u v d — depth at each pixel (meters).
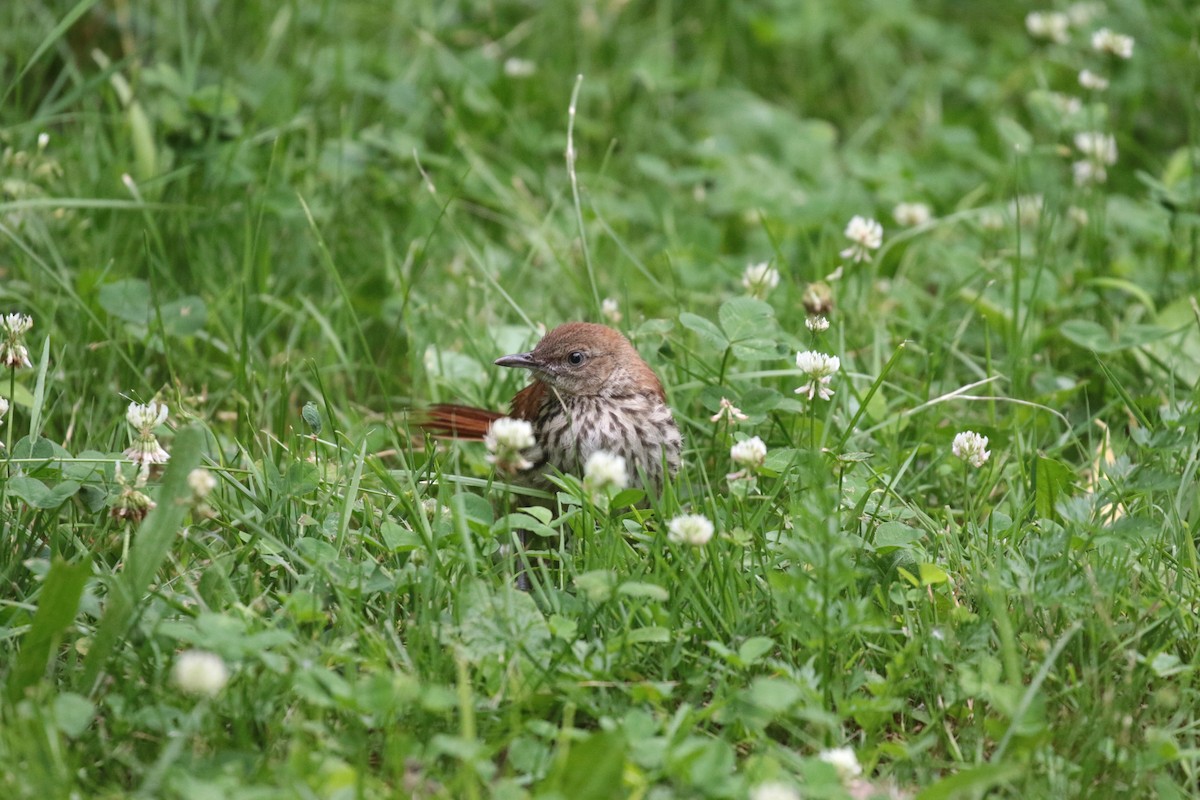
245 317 10.53
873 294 12.11
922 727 7.36
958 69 17.00
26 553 8.05
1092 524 8.31
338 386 11.24
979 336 11.81
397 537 8.05
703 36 16.78
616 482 7.78
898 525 8.38
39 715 6.27
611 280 12.52
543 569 7.98
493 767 6.50
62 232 11.89
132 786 6.60
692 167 14.87
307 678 6.61
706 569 7.95
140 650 7.11
